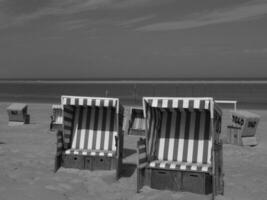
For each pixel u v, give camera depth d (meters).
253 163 10.62
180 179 7.61
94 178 8.45
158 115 8.55
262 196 7.56
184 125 8.47
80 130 9.81
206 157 8.12
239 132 13.59
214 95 55.34
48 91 72.50
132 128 15.68
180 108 8.21
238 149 12.78
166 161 8.19
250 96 51.28
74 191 7.48
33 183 7.76
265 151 12.48
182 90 74.12
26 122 18.61
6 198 6.70
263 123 20.17
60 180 8.13
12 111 18.11
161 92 66.25
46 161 10.06
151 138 8.20
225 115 23.38
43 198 6.88
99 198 7.17
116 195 7.39
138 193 7.52
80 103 9.08
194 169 7.50
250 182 8.57
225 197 7.38
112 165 9.00
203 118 8.36
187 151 8.30
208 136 8.25
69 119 9.66
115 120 9.69
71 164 9.11
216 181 7.42
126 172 9.19
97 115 9.82
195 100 7.45
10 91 72.44
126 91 70.06
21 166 9.34
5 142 13.23
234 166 10.22
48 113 24.81
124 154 11.51
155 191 7.63
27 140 13.72
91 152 9.09
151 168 7.82
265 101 40.59
